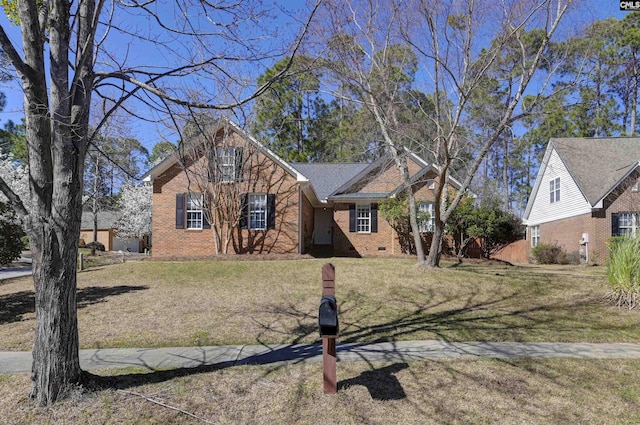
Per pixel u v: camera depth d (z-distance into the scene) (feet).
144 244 119.24
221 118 23.15
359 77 39.11
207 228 59.21
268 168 59.41
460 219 60.39
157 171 59.06
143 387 15.44
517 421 13.19
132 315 27.43
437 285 36.60
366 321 26.17
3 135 91.50
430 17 37.68
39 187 14.03
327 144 103.91
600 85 96.22
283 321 25.86
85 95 15.03
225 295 33.63
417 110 47.39
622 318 26.76
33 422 12.85
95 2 16.17
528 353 19.86
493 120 42.55
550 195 83.30
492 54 39.65
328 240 85.10
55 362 14.12
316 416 13.47
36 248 14.19
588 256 67.56
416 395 14.98
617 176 68.85
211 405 14.12
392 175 69.26
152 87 17.10
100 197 83.41
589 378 16.66
